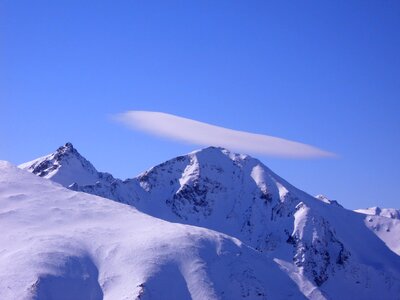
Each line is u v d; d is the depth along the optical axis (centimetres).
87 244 15850
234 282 16288
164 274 15288
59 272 14275
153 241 16375
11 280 13662
